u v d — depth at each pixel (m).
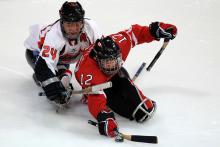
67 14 11.80
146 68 15.49
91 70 11.65
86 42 12.82
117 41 12.50
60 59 13.16
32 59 14.13
